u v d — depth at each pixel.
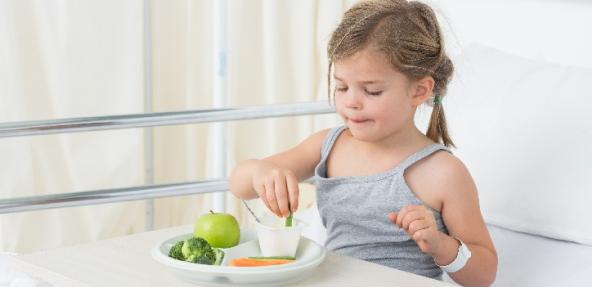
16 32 2.95
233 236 1.48
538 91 2.03
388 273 1.41
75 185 3.09
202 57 3.32
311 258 1.38
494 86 2.10
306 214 2.30
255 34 3.36
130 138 3.14
